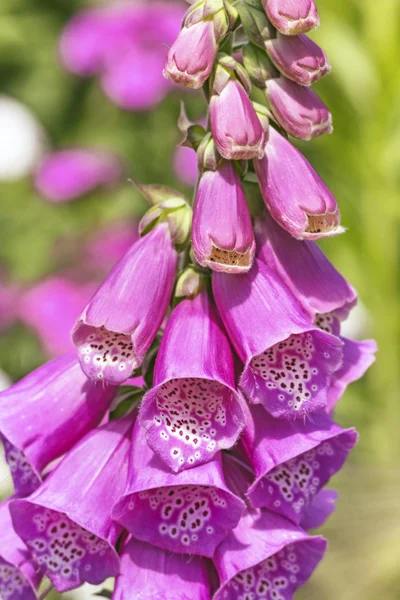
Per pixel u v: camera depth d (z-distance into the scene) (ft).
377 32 3.87
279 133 2.00
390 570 2.77
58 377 2.07
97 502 2.00
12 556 2.05
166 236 2.02
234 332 1.99
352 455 3.17
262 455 1.99
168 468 1.96
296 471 2.02
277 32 1.97
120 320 1.97
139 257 2.00
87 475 2.02
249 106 1.94
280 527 2.03
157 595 1.98
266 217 2.03
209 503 1.97
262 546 2.01
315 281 2.03
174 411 1.96
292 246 2.03
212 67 1.96
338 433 2.00
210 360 1.97
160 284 2.00
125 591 1.99
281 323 1.97
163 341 1.99
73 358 2.08
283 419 2.01
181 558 2.01
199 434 1.95
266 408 1.96
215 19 1.94
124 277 1.99
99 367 1.97
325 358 1.98
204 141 1.98
